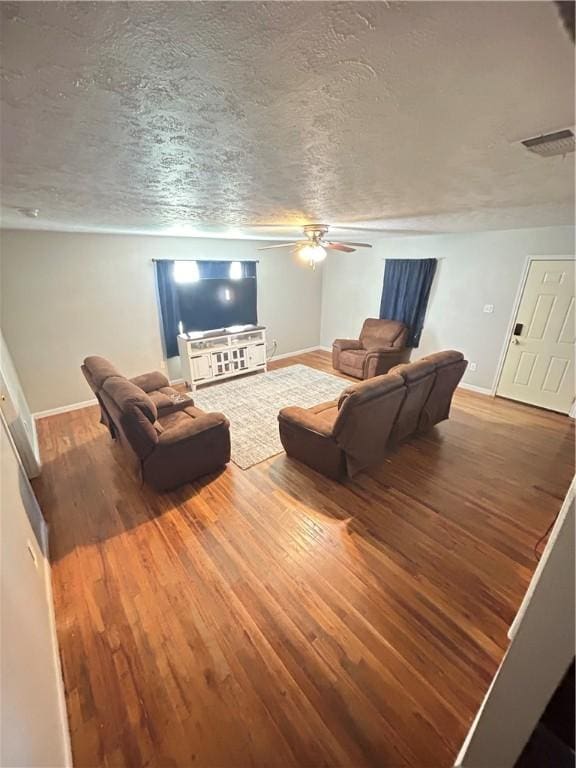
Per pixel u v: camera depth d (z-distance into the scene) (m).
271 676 1.48
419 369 2.88
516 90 0.74
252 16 0.50
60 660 1.55
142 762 1.24
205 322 5.15
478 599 1.82
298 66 0.65
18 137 0.99
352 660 1.54
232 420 3.90
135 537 2.25
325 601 1.81
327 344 6.95
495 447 3.36
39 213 2.41
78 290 4.07
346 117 0.89
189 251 4.84
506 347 4.40
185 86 0.72
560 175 1.45
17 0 0.45
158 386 3.76
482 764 1.03
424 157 1.22
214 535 2.26
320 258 3.56
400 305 5.36
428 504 2.55
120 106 0.81
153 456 2.54
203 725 1.33
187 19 0.51
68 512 2.48
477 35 0.55
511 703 0.89
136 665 1.53
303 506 2.53
